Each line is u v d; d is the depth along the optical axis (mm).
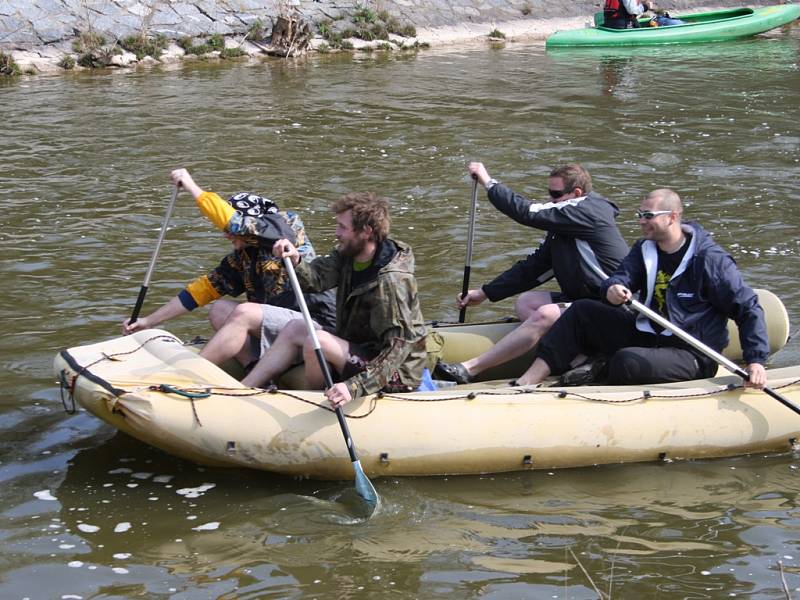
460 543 4469
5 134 12531
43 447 5297
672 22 22000
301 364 5270
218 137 12586
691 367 5430
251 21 19484
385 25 20859
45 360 6340
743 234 9000
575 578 4191
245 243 5395
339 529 4578
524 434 5066
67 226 9094
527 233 9008
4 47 17281
